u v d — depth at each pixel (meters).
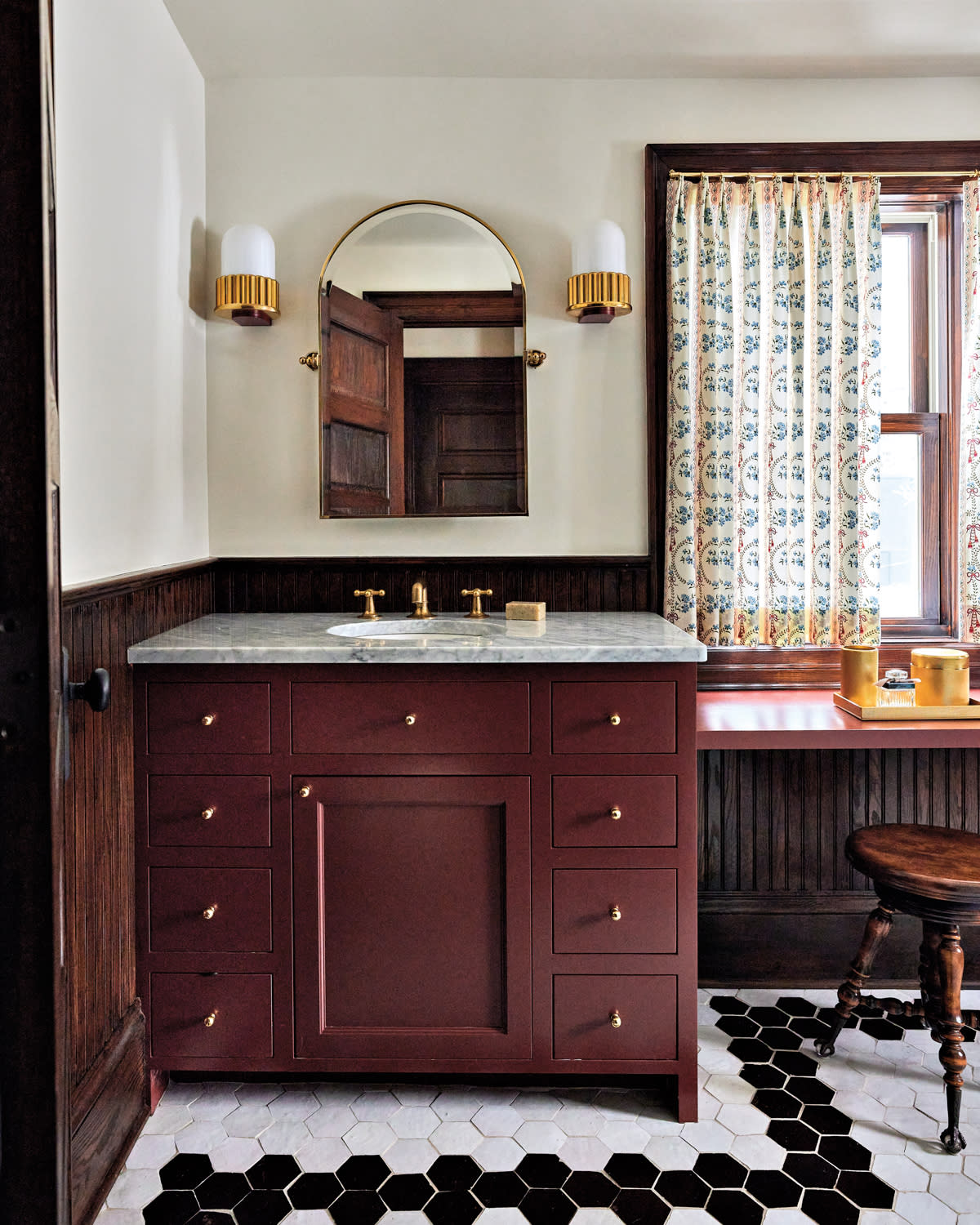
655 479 2.29
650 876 1.69
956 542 2.34
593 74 2.24
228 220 2.27
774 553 2.28
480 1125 1.70
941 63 2.19
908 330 2.39
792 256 2.24
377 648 1.65
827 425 2.23
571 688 1.67
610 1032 1.70
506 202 2.27
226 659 1.66
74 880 1.44
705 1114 1.73
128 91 1.73
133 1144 1.64
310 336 2.28
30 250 0.90
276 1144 1.64
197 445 2.20
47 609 0.92
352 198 2.27
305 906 1.70
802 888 2.30
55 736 0.94
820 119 2.26
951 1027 1.65
